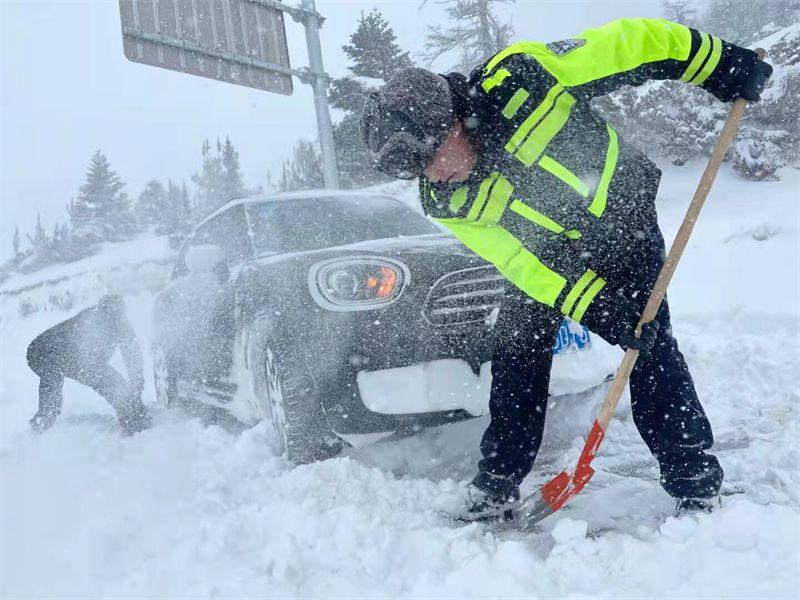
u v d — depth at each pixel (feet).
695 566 5.77
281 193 13.44
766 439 9.16
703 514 6.41
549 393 9.10
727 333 15.64
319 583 6.25
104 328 13.89
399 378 8.52
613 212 6.71
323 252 9.72
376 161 6.38
